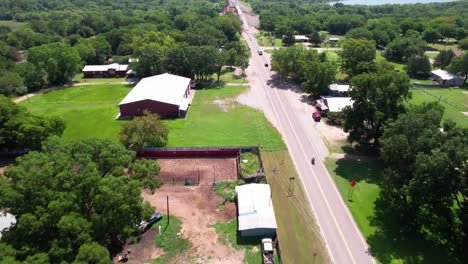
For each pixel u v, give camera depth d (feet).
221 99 336.70
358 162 223.51
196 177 208.95
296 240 159.12
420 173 148.05
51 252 110.01
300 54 381.81
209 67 382.22
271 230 159.02
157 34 469.57
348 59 384.27
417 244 155.84
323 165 220.64
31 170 119.44
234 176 209.77
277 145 245.45
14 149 234.79
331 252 152.35
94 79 417.49
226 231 164.45
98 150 145.28
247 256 149.69
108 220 128.98
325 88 329.11
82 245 111.55
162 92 306.55
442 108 195.62
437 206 153.69
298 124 279.69
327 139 255.29
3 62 400.26
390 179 168.55
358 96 223.51
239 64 419.74
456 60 391.86
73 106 323.57
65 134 263.49
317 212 177.47
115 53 546.67
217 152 233.55
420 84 393.50
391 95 216.74
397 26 620.90
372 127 229.86
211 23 618.03
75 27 646.33
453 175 143.02
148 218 144.15
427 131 163.32
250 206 170.30
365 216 174.50
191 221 171.12
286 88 367.45
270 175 209.46
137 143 228.63
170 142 249.34
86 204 132.26
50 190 119.55
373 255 150.61
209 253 151.53
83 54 455.63
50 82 395.75
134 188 135.23
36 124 221.25
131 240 147.13
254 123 280.92
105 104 327.88
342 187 197.88
